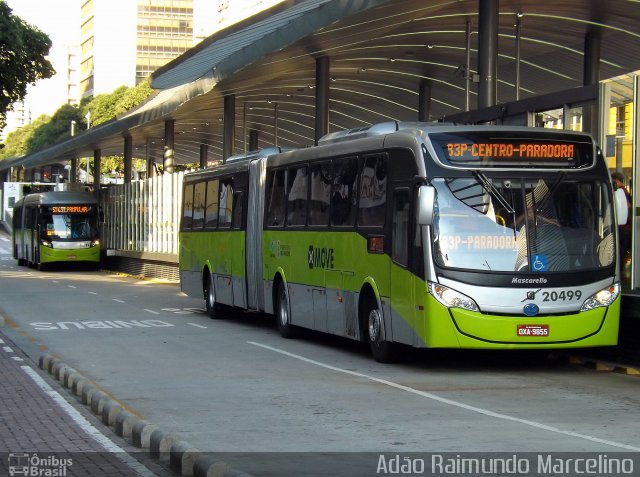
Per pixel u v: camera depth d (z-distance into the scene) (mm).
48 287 37250
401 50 31891
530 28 29203
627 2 25625
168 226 41750
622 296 14430
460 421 10383
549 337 13625
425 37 30219
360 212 16000
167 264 42188
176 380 13727
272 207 20203
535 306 13594
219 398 12062
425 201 13367
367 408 11273
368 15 23703
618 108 14805
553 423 10234
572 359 15648
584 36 30125
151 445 8766
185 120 47844
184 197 26922
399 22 25422
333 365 15406
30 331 21000
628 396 12172
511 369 14906
